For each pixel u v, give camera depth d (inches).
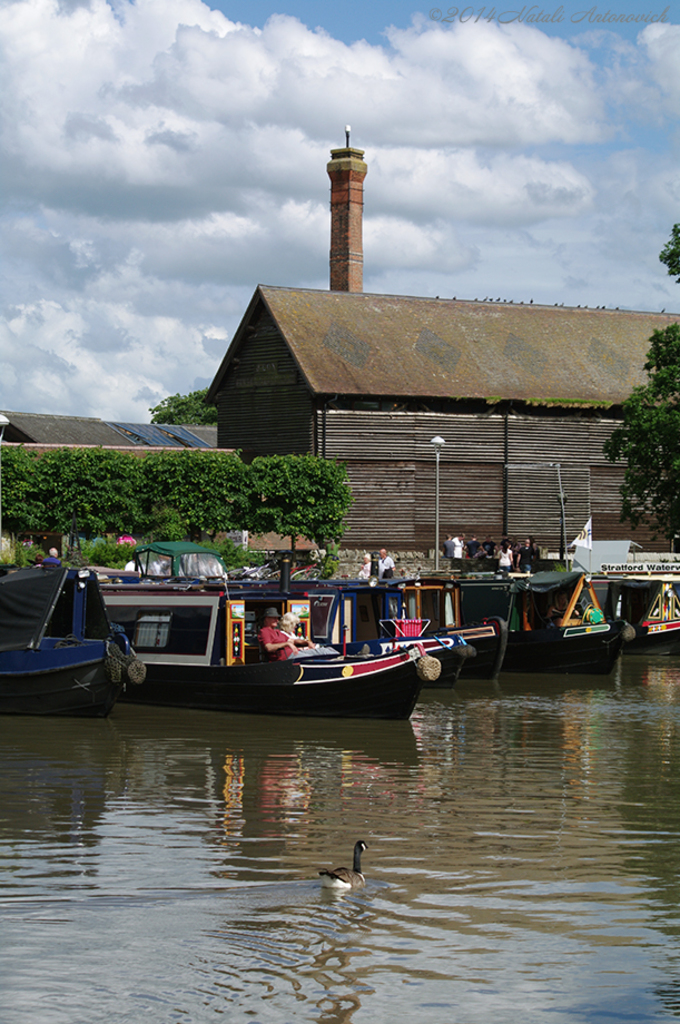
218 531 1882.4
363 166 2564.0
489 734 784.3
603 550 1750.7
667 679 1146.0
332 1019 301.9
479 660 1099.3
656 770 656.4
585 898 405.7
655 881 428.5
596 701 971.9
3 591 830.5
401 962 340.8
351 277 2554.1
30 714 823.1
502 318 2373.3
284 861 448.5
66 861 443.5
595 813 542.9
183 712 850.8
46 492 1750.7
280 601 900.0
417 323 2271.2
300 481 1881.2
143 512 1827.0
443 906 393.1
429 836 494.0
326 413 2058.3
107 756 675.4
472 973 334.6
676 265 1697.8
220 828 503.5
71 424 2319.1
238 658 871.7
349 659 824.9
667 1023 306.0
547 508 2212.1
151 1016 301.0
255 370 2169.0
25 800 553.9
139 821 513.3
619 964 343.9
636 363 2370.8
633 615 1421.0
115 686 800.9
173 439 2418.8
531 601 1236.5
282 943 352.5
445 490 2142.0
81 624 842.2
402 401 2114.9
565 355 2327.8
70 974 325.7
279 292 2180.1
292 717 828.6
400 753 703.7
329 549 1904.5
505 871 439.5
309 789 592.1
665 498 1838.1
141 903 388.5
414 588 1050.1
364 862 448.5
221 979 324.2
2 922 366.6
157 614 899.4
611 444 1829.5
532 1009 313.0
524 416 2194.9
